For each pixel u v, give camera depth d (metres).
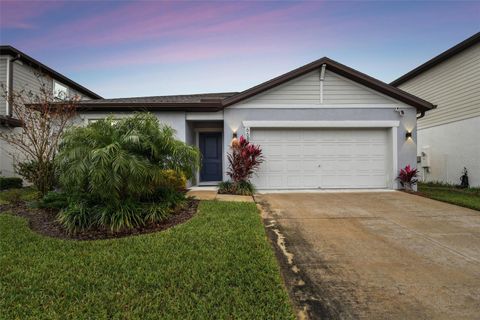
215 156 10.72
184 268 2.87
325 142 9.19
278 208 6.20
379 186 9.23
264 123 8.92
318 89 9.03
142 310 2.15
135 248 3.43
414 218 5.36
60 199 5.27
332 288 2.67
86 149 4.25
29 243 3.61
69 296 2.35
